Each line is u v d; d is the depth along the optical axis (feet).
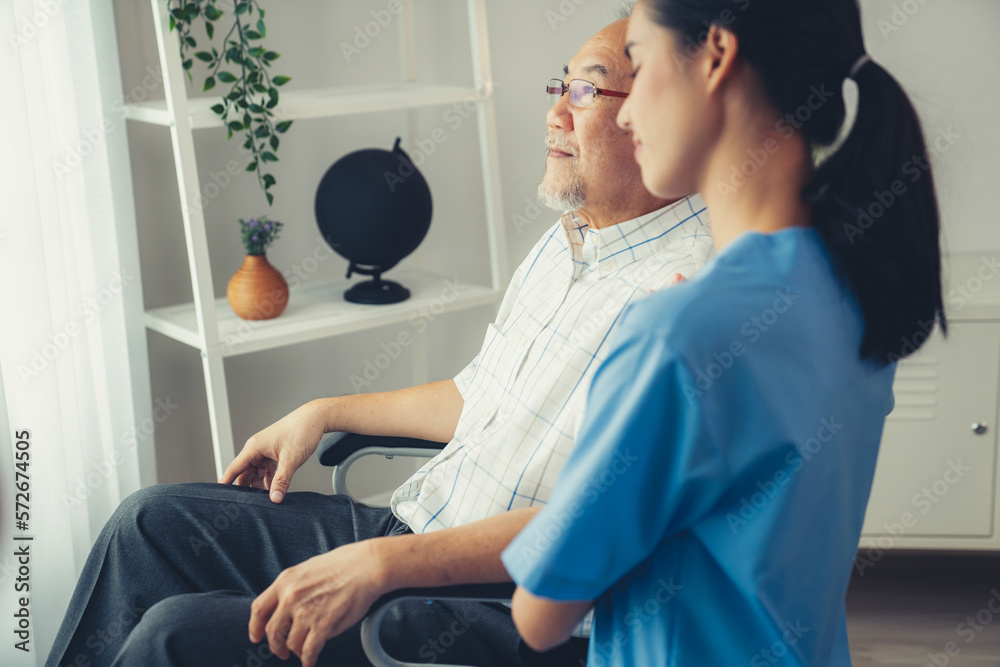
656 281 3.44
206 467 6.56
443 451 3.92
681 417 2.12
